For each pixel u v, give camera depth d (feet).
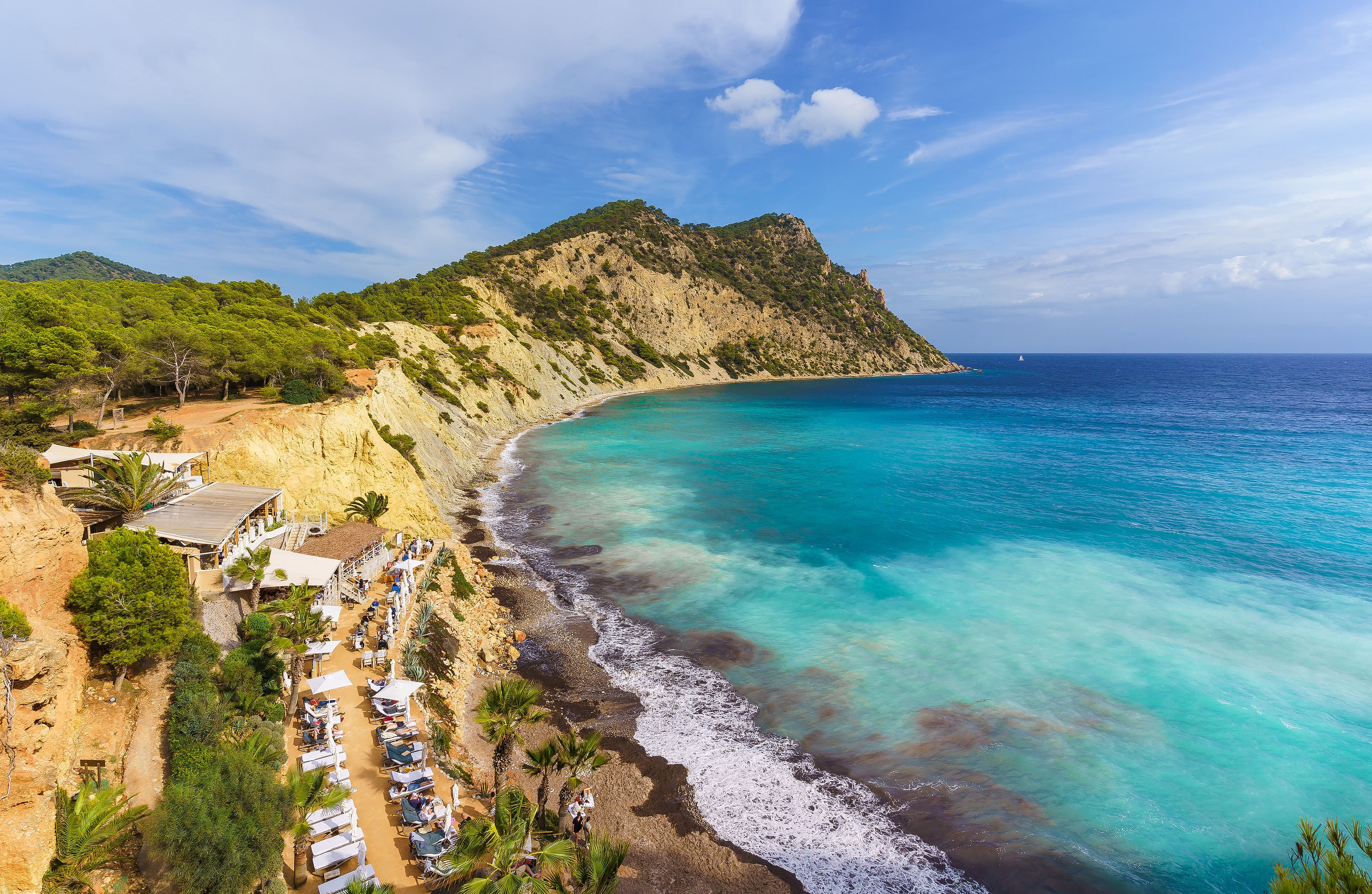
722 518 166.09
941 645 97.76
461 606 105.70
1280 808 65.26
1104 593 116.06
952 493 193.36
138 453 88.02
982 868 58.75
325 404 133.08
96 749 49.42
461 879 47.80
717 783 68.74
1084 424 357.00
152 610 56.34
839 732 77.41
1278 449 263.08
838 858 59.67
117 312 159.02
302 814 48.32
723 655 95.09
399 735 65.41
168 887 41.52
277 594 83.76
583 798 64.59
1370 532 149.38
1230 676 88.33
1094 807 65.72
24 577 49.06
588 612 109.29
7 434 90.07
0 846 36.78
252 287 250.57
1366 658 92.12
